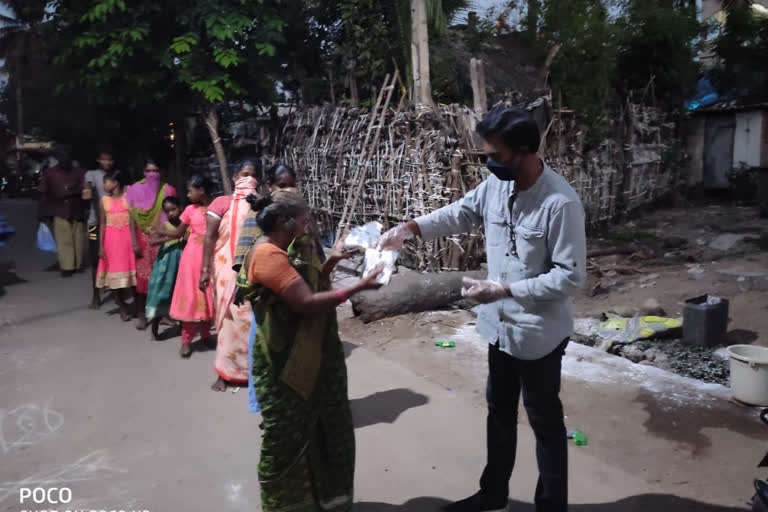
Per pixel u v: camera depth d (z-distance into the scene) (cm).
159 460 343
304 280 264
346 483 275
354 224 840
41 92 1952
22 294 745
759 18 1401
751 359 386
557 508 254
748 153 1359
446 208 282
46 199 827
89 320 634
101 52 841
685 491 301
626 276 750
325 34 1139
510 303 248
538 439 257
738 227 1012
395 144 768
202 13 823
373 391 427
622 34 1127
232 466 335
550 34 1107
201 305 508
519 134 227
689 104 1406
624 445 349
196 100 902
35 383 458
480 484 285
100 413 404
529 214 240
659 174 1254
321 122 930
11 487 317
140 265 595
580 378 446
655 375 449
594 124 1018
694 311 514
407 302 609
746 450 339
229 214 443
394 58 977
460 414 389
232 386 445
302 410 258
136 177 1225
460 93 1061
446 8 1063
